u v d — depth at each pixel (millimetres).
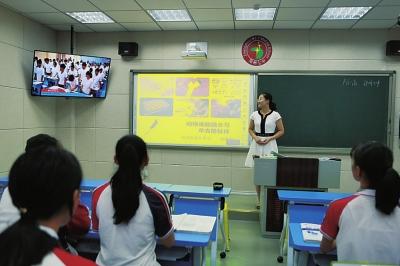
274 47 5887
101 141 6320
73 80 5625
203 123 6082
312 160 4148
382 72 5684
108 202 1726
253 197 5867
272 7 4781
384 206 1490
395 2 4504
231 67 5984
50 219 752
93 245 2238
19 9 5035
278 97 5895
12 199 755
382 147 1528
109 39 6234
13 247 650
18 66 5270
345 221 1561
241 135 5996
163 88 6156
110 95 6270
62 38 6270
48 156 752
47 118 6070
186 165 6160
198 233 2105
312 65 5828
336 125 5805
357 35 5746
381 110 5715
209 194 3326
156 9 4965
